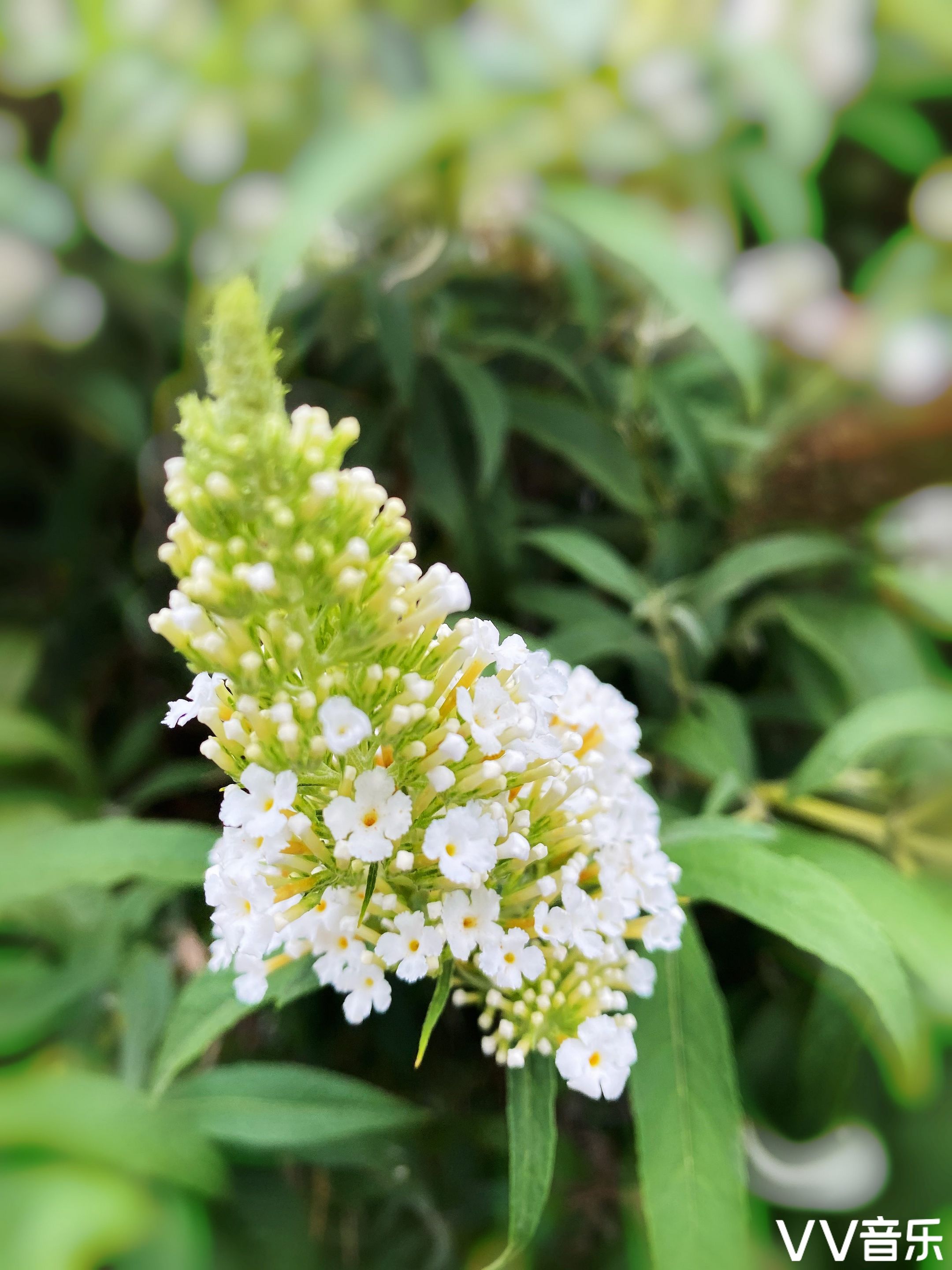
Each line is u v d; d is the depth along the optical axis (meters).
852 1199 0.24
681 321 0.29
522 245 0.30
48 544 0.31
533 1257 0.24
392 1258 0.23
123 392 0.30
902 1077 0.23
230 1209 0.23
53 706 0.30
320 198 0.23
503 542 0.27
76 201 0.30
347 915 0.18
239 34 0.29
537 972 0.18
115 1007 0.25
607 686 0.20
